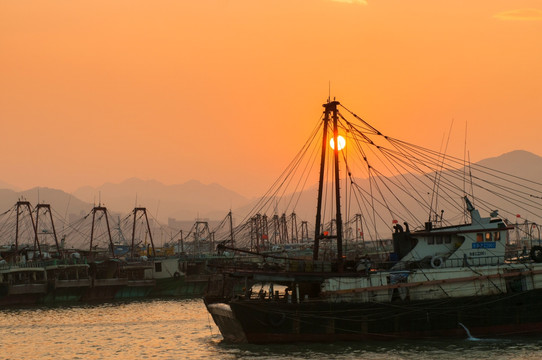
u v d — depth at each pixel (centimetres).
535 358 6494
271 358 6706
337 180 7800
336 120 8025
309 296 7512
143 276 16712
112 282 15388
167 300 14975
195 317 11231
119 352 7956
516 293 7381
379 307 7225
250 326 7244
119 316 11712
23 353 8100
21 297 14150
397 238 7719
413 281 7362
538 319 7412
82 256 18325
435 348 6956
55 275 15138
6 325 10781
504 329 7381
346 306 7200
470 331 7344
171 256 18438
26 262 15275
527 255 7962
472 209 7806
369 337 7219
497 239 7619
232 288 9106
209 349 7725
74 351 8131
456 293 7344
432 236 7619
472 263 7525
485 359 6475
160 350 7938
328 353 6831
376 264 7581
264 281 8156
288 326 7206
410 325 7269
